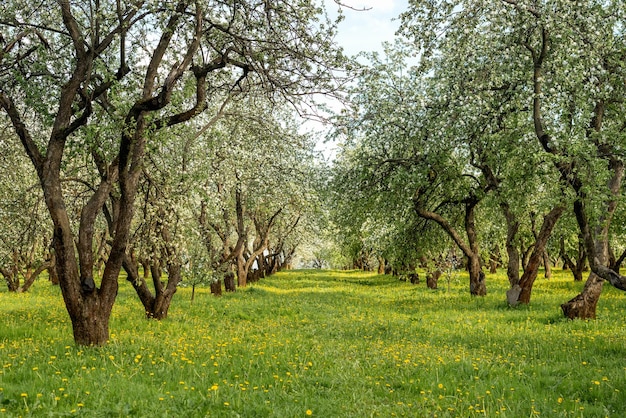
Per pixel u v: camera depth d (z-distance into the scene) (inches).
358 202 926.4
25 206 740.7
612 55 569.3
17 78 505.0
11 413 268.4
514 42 626.5
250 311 868.6
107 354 430.6
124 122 463.2
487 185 928.9
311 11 481.1
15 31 554.3
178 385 342.3
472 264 1066.1
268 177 1119.0
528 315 762.2
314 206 1125.7
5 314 774.5
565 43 545.3
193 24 514.0
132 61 609.9
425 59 582.9
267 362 418.6
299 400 318.0
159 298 720.3
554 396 334.0
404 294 1268.5
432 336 592.4
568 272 2085.4
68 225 480.7
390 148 871.7
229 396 315.6
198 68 527.8
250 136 1018.7
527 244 1630.2
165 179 686.5
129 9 508.1
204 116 914.7
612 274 468.8
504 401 317.7
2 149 699.4
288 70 520.7
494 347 513.7
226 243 1282.0
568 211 887.1
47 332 580.1
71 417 270.7
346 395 334.3
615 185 611.8
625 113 543.8
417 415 295.0
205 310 861.8
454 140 754.2
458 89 698.2
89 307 482.3
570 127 531.8
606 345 504.4
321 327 667.4
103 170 518.3
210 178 905.5
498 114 685.3
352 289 1498.5
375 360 438.6
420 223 1072.8
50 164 480.1
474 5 556.7
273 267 2407.7
